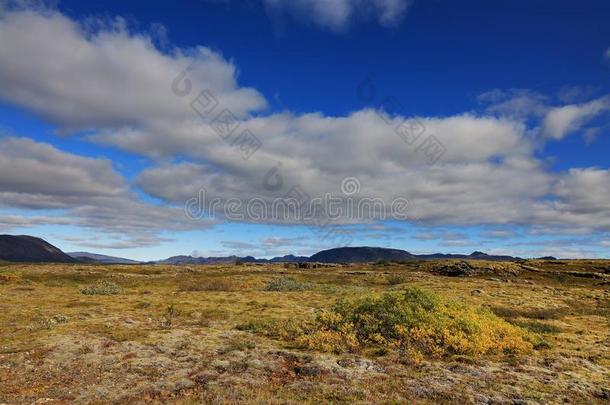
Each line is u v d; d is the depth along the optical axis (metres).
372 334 19.38
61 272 78.69
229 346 18.02
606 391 12.92
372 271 101.56
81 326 21.88
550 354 18.08
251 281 64.06
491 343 18.48
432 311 21.23
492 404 11.66
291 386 12.98
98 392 12.42
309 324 23.31
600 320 30.23
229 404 11.40
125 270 92.44
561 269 88.31
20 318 24.70
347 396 12.07
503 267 88.69
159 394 12.41
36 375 13.99
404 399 11.94
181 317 27.20
